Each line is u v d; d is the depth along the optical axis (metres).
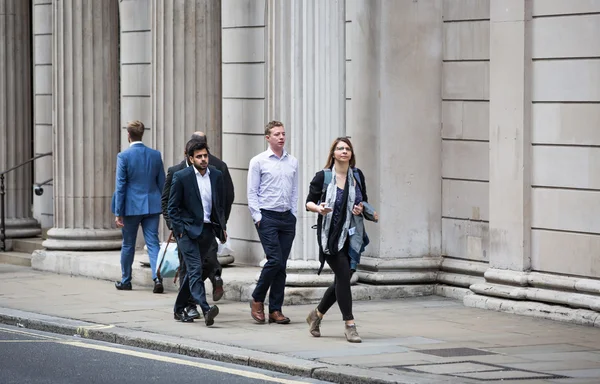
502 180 27.45
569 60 26.11
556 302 26.19
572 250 26.25
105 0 36.66
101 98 36.66
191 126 32.50
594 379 19.34
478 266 28.62
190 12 32.44
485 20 28.27
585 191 25.94
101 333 24.41
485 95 28.33
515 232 27.23
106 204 36.78
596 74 25.61
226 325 25.19
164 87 32.59
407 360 21.02
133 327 24.92
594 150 25.72
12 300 29.22
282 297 25.45
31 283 32.72
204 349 22.23
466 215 29.05
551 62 26.47
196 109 32.53
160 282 30.42
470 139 28.78
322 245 22.81
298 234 28.75
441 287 29.53
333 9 28.77
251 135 32.72
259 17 32.28
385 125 29.34
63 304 28.50
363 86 29.55
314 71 28.73
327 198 22.67
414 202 29.62
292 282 28.38
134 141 31.20
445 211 29.64
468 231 29.02
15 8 41.75
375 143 29.47
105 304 28.48
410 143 29.48
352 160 23.17
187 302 25.78
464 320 25.86
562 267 26.47
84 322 25.66
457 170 29.20
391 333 24.11
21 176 41.47
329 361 20.91
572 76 26.06
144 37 36.22
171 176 26.86
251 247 32.78
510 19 27.09
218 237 25.53
